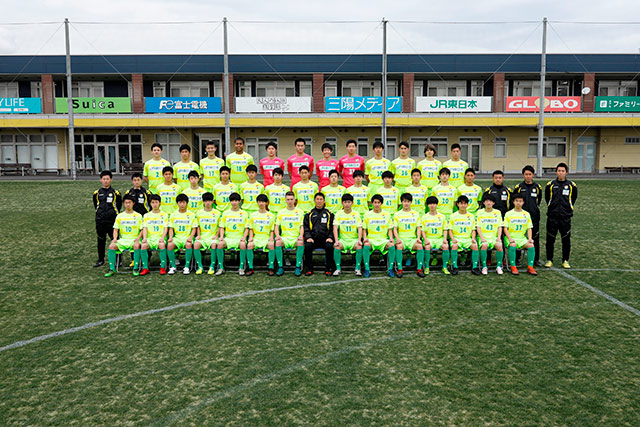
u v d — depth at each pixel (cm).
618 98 2797
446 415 386
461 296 676
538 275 782
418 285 732
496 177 855
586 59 2775
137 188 866
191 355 492
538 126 2697
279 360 480
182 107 2716
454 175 918
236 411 392
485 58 2748
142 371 460
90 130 2869
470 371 457
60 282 746
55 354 496
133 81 2736
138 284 739
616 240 1031
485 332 548
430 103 2728
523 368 462
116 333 548
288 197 795
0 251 947
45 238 1066
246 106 2723
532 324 571
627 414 388
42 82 2748
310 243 779
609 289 704
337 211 841
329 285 733
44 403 406
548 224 826
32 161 2908
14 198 1689
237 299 666
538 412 390
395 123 2722
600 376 447
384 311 616
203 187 940
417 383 435
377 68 2755
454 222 794
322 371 457
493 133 2914
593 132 2956
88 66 2712
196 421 379
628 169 2908
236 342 522
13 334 546
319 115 2720
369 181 934
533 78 2941
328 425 373
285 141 2875
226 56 2469
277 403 404
